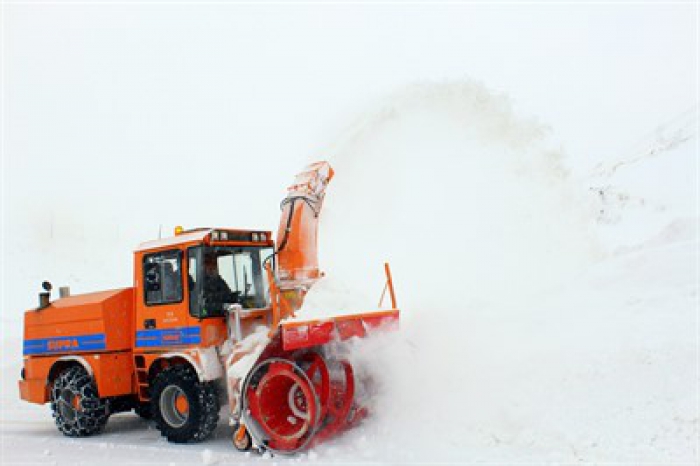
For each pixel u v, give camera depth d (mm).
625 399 5363
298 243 6668
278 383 5848
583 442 4961
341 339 5934
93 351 7258
